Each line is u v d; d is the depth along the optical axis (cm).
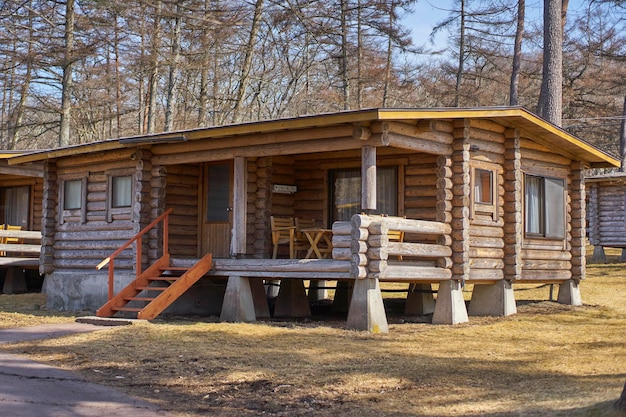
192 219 1689
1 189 2359
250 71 3734
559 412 717
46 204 1838
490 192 1535
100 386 897
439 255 1391
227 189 1653
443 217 1408
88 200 1778
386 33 3344
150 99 3334
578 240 1770
